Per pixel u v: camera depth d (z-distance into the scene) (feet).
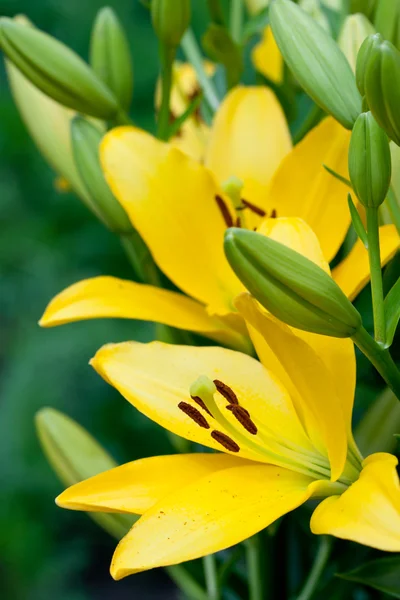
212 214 3.00
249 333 2.85
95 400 7.16
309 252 2.72
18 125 8.03
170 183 2.98
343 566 3.04
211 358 2.85
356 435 2.90
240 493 2.73
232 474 2.76
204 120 3.42
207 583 3.18
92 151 3.10
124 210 3.10
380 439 2.88
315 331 2.63
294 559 3.19
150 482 2.77
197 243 3.00
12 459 7.39
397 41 2.94
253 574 3.11
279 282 2.59
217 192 2.99
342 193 2.91
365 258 2.82
